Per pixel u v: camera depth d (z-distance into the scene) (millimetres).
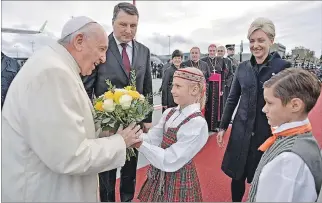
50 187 1015
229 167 1758
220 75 2230
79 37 1049
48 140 906
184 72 1334
